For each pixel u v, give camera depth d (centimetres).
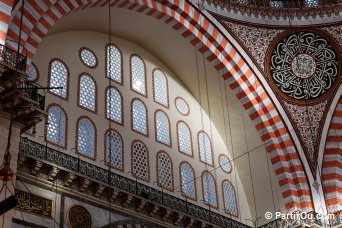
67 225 1523
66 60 1795
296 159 2050
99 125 1783
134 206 1705
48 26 1555
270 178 2070
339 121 2062
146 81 2019
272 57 2081
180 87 2133
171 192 1884
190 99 2142
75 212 1555
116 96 1889
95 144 1742
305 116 2081
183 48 2031
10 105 1324
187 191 1938
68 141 1677
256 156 2095
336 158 2058
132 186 1738
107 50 1942
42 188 1509
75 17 1802
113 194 1645
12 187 1288
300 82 2089
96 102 1816
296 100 2089
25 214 1448
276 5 2098
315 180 2044
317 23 2084
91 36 1922
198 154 2052
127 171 1789
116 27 1959
